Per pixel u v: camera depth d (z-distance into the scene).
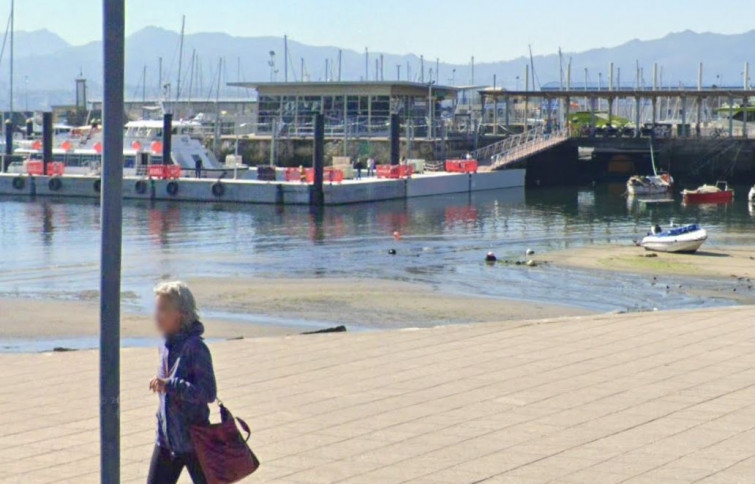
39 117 133.38
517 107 150.12
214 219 66.00
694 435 12.11
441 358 17.27
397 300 34.56
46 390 15.24
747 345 18.12
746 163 101.62
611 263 45.38
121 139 7.36
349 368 16.50
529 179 101.88
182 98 170.38
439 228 61.66
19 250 49.97
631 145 99.12
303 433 12.44
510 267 44.22
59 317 30.53
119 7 7.29
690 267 44.16
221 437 8.06
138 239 54.94
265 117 108.25
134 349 18.61
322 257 47.59
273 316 31.36
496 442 11.94
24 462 11.31
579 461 11.09
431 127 103.06
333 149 102.06
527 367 16.42
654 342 18.55
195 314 8.12
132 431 12.53
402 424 12.86
